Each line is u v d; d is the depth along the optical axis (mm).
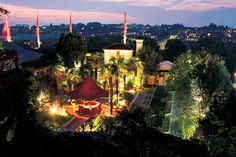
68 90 40031
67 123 30969
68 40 38969
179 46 101625
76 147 11438
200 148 15930
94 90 36031
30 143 10469
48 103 30141
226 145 16516
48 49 55562
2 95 9539
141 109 16891
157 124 28641
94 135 12852
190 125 26578
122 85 45125
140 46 61094
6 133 9672
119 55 49562
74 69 39656
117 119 16594
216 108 20188
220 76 29422
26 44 110000
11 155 9570
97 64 45781
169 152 13992
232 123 19047
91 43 99500
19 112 10430
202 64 32031
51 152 10719
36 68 32000
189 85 30250
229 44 185125
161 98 46219
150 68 59062
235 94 24141
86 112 35125
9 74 10156
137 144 13789
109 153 11914
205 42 145625
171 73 44156
